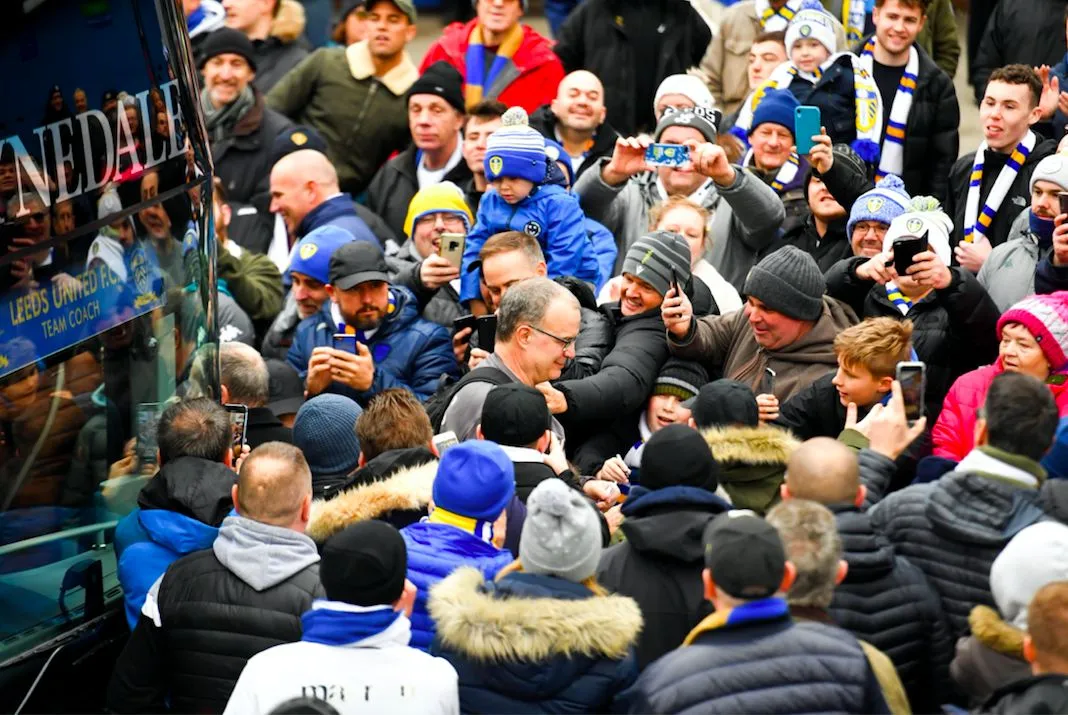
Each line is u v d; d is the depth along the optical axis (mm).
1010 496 16656
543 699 14562
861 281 24188
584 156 32906
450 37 38750
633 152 28703
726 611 13773
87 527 18328
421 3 59688
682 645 14383
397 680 14422
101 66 18344
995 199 28047
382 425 19375
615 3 37000
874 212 25625
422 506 18125
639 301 24234
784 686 13453
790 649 13570
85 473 18203
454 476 16750
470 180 34500
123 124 18812
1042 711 13312
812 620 14484
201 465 18156
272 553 16625
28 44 16953
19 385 16875
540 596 14719
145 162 19312
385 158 38406
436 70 34719
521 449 18672
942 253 23594
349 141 38062
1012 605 15086
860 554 15984
